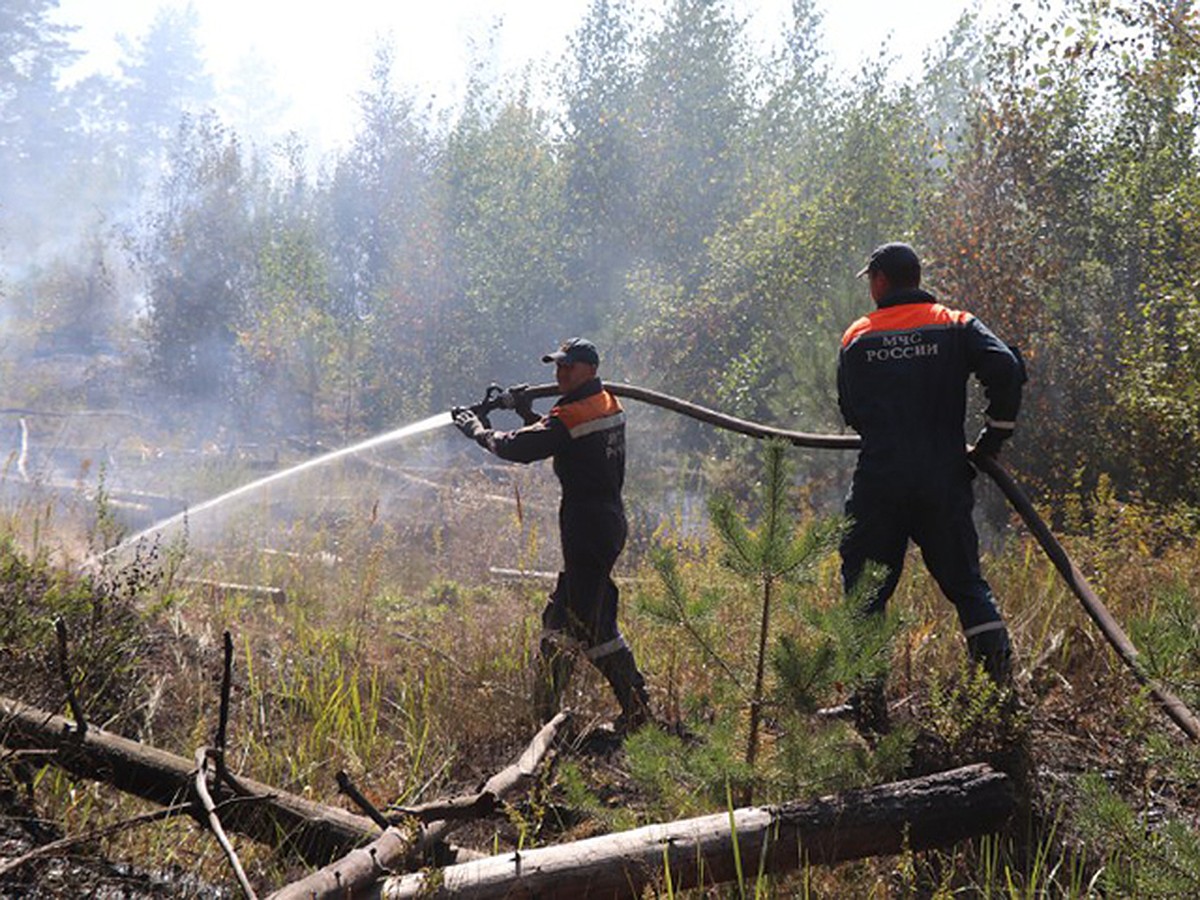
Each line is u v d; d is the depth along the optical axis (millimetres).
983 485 12102
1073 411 12562
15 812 3498
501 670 5246
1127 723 4508
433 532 9242
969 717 3949
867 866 3592
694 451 14750
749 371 14055
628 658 4949
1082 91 14070
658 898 3158
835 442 5082
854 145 16719
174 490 11945
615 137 19453
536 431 5031
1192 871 3041
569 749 4641
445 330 18922
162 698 4691
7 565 4750
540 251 19031
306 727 4566
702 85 19703
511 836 3924
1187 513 8961
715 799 3695
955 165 14492
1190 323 11125
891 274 4656
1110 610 5711
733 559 3924
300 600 6594
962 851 3711
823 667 3725
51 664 4035
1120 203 14000
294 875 3416
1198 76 13109
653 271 18172
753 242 16406
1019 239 13539
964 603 4410
